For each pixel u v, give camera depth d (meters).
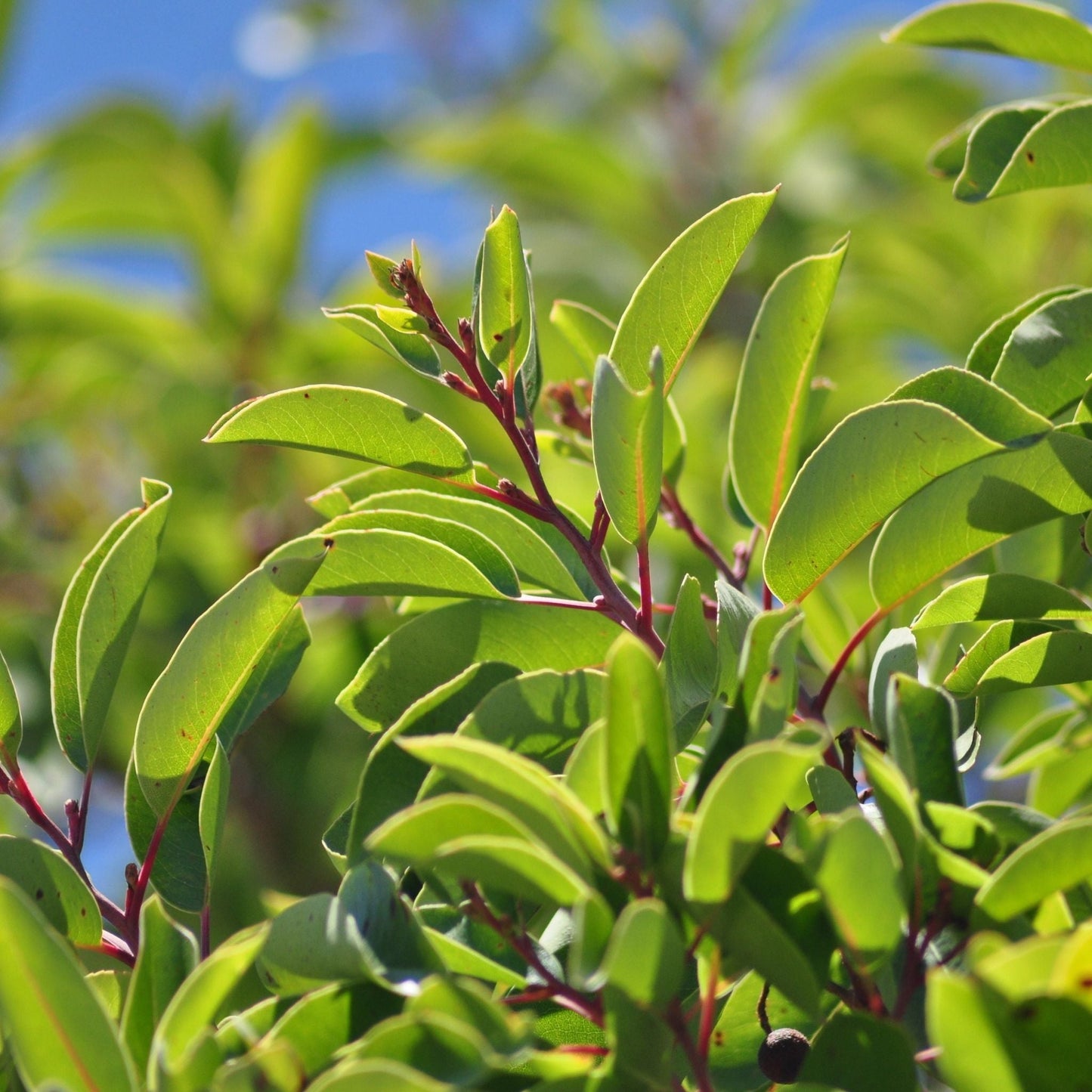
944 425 1.39
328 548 1.41
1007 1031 1.31
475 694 1.40
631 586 1.48
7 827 1.51
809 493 1.41
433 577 1.42
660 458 1.40
